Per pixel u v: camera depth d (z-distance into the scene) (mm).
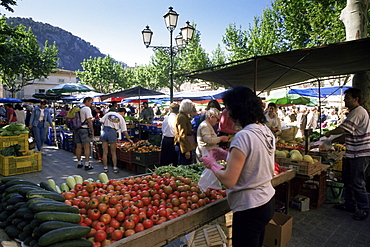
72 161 8312
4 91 44844
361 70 5973
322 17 14008
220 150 2393
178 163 5520
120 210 2275
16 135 6965
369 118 4176
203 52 32406
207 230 3115
